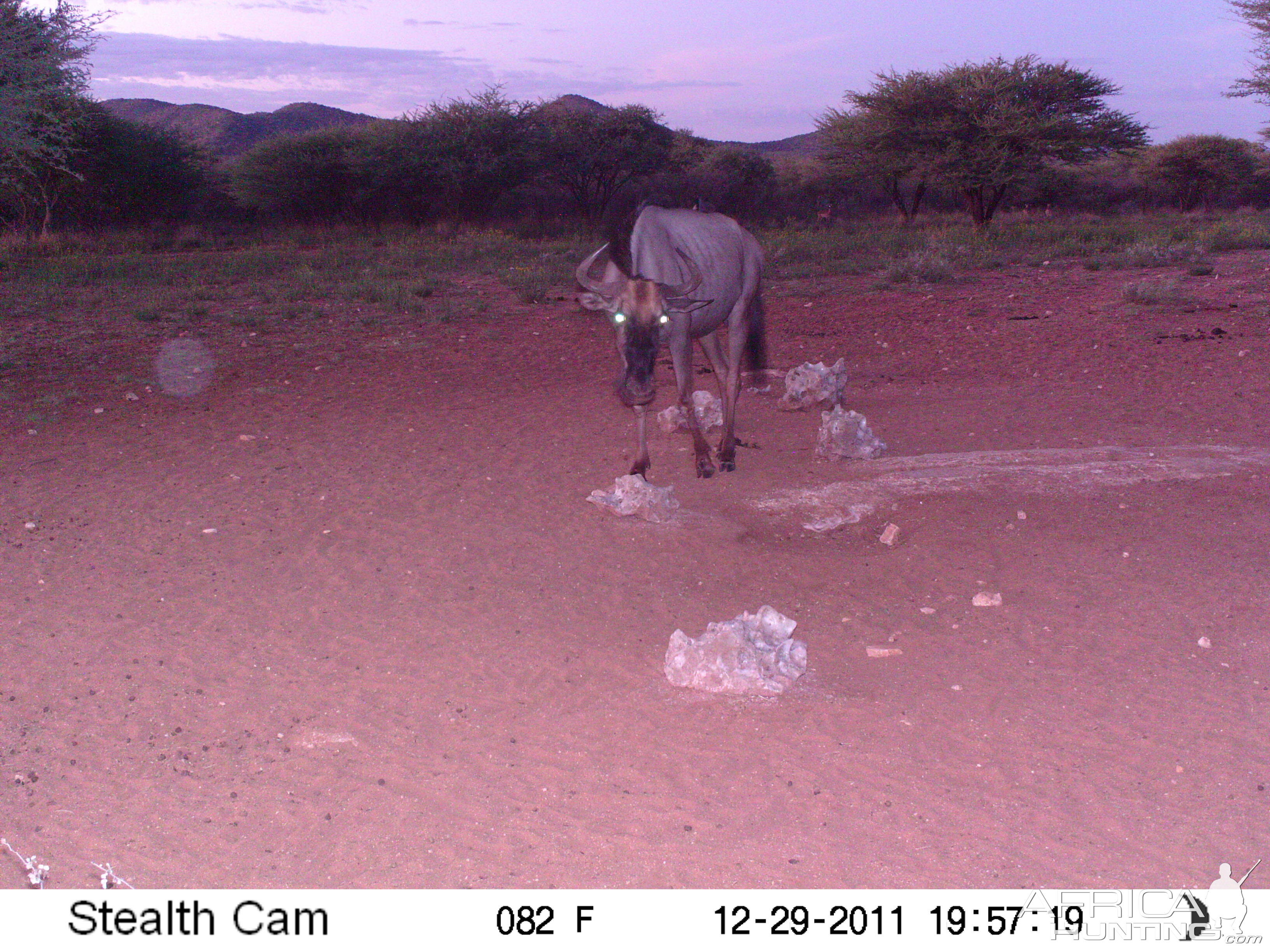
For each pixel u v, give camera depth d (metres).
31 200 35.59
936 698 4.52
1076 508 6.99
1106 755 4.04
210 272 22.84
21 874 3.35
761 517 6.93
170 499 7.26
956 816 3.66
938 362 12.25
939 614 5.42
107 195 39.75
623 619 5.35
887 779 3.90
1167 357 11.94
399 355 13.11
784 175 49.41
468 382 11.53
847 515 6.98
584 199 44.66
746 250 8.10
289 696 4.54
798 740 4.18
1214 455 8.07
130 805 3.74
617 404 10.32
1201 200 52.19
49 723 4.29
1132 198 54.84
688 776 3.94
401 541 6.45
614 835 3.57
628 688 4.62
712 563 6.11
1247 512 6.79
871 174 36.56
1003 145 32.19
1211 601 5.47
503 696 4.55
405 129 40.25
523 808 3.73
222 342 13.96
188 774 3.94
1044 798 3.76
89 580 5.80
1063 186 49.00
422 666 4.82
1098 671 4.75
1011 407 9.88
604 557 6.18
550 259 24.69
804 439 8.92
